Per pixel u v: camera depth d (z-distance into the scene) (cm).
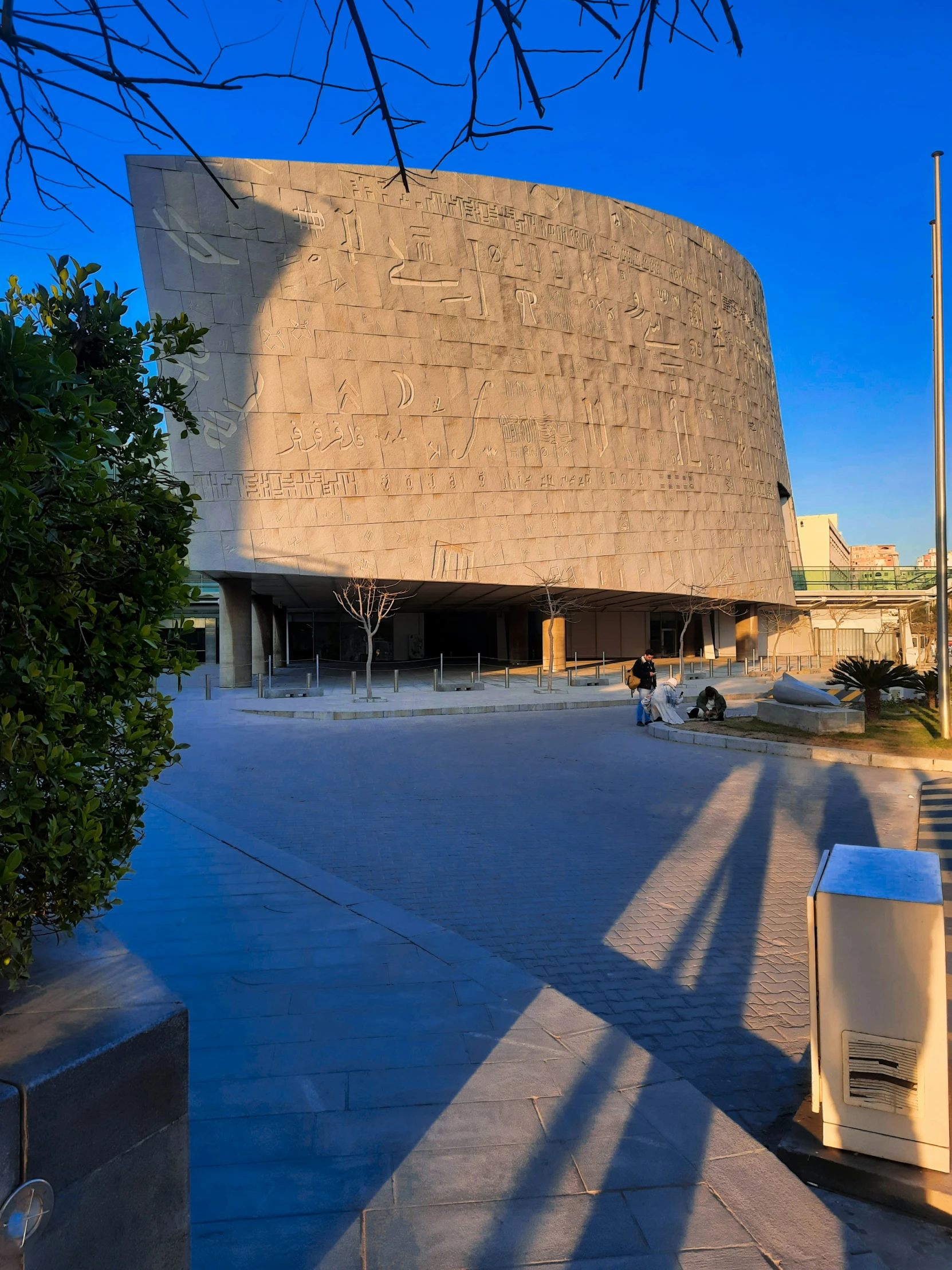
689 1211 257
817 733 1474
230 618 2734
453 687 2614
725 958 527
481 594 3306
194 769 1238
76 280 250
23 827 175
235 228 2383
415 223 2644
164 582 224
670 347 3459
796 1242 244
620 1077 344
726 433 3809
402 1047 371
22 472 166
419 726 1775
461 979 451
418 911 614
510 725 1778
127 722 209
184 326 267
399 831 858
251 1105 320
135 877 646
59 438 179
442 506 2669
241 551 2397
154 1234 181
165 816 869
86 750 198
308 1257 236
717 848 793
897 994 299
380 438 2562
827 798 1027
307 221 2464
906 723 1611
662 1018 444
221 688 2727
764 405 4266
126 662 210
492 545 2772
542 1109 318
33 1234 147
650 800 1012
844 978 308
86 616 204
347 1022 396
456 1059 359
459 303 2728
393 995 428
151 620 225
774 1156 288
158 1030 182
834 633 4509
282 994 429
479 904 630
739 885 680
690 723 1641
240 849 738
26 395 173
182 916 557
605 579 3098
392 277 2592
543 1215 254
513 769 1228
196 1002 419
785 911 616
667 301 3466
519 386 2869
